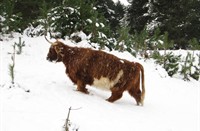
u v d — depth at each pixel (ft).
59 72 30.73
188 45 76.74
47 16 41.52
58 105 21.49
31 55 34.83
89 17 43.04
